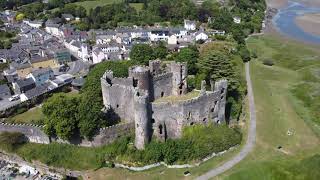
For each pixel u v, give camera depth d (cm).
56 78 17062
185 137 10550
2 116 13675
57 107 10538
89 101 10819
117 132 10644
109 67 13438
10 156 11019
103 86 11212
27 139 11288
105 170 10144
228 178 9581
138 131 10169
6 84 16738
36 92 15312
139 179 9775
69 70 19550
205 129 10806
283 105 14275
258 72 18300
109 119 11250
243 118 13000
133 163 10106
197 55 16925
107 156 10281
